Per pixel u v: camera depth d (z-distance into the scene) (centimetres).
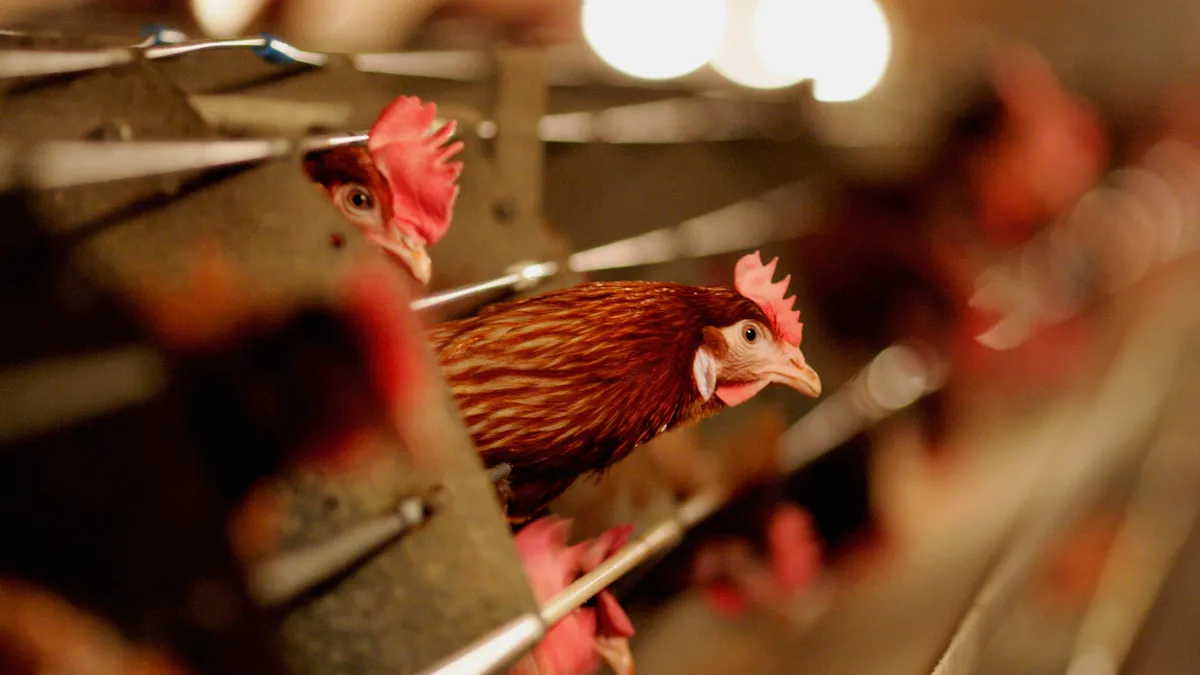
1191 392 213
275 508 78
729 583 104
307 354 80
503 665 79
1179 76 310
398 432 81
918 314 135
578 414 88
